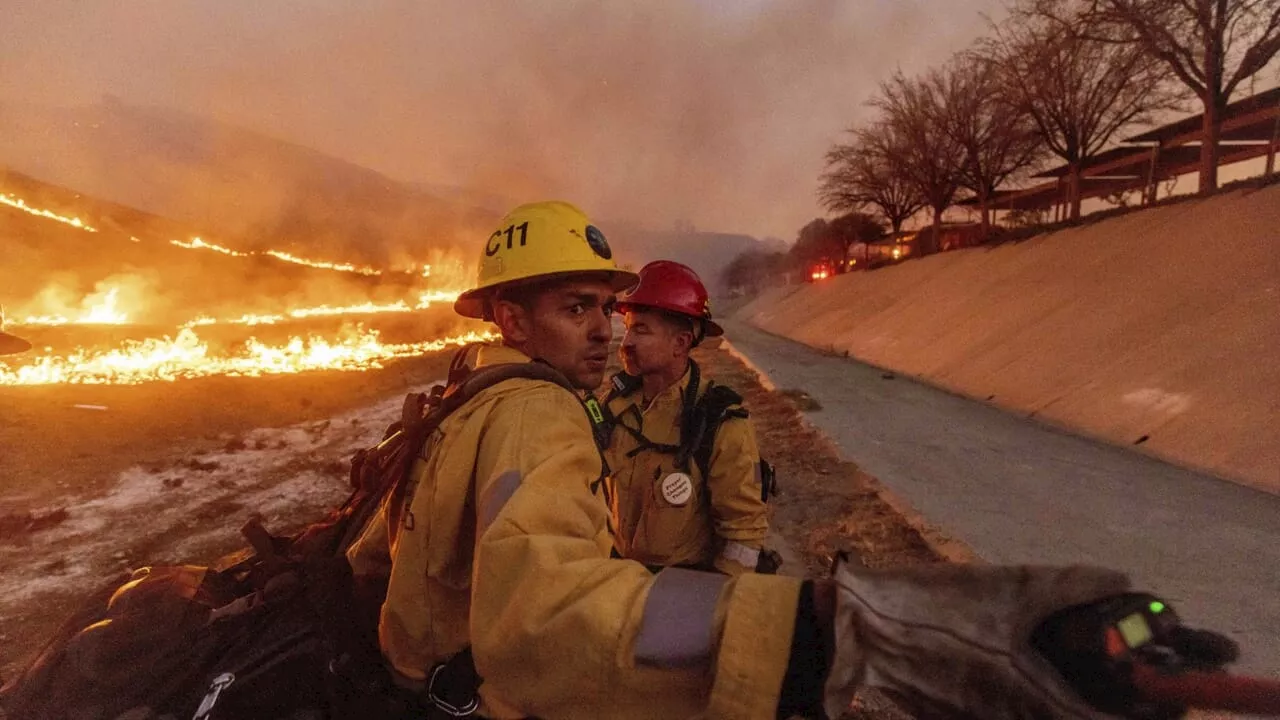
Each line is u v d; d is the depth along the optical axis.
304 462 8.46
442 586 1.30
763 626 0.85
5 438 8.74
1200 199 15.88
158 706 1.42
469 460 1.28
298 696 1.42
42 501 6.87
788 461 8.58
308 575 1.49
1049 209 41.25
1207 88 17.73
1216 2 17.17
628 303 2.65
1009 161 33.16
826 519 6.39
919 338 21.09
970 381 15.13
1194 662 0.75
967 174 35.75
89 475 7.70
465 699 1.28
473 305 1.71
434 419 1.38
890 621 0.81
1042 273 18.66
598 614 0.90
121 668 1.43
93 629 1.49
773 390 14.63
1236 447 8.12
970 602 0.81
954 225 42.75
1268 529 6.15
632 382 2.76
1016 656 0.77
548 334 1.54
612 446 2.65
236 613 1.49
